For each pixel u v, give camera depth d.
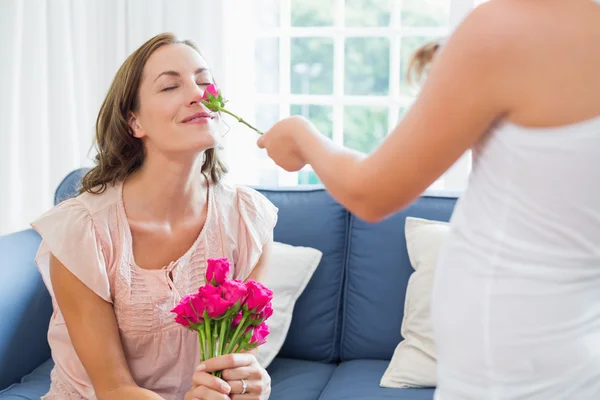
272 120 3.22
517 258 0.87
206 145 1.70
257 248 1.91
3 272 2.12
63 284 1.72
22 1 2.89
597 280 0.87
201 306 1.49
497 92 0.85
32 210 3.01
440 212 2.39
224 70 2.98
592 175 0.84
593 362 0.85
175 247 1.82
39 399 1.98
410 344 2.18
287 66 3.17
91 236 1.72
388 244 2.39
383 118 3.32
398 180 0.89
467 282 0.90
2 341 2.04
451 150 0.88
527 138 0.85
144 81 1.71
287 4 3.11
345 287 2.42
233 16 3.00
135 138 1.79
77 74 3.05
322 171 0.99
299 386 2.17
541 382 0.87
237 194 1.95
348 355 2.41
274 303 2.29
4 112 2.87
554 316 0.86
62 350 1.85
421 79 1.02
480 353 0.89
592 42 0.84
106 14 3.08
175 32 3.00
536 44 0.84
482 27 0.85
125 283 1.74
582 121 0.83
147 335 1.77
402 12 3.18
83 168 2.48
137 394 1.65
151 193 1.78
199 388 1.53
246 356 1.57
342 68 3.13
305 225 2.45
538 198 0.85
